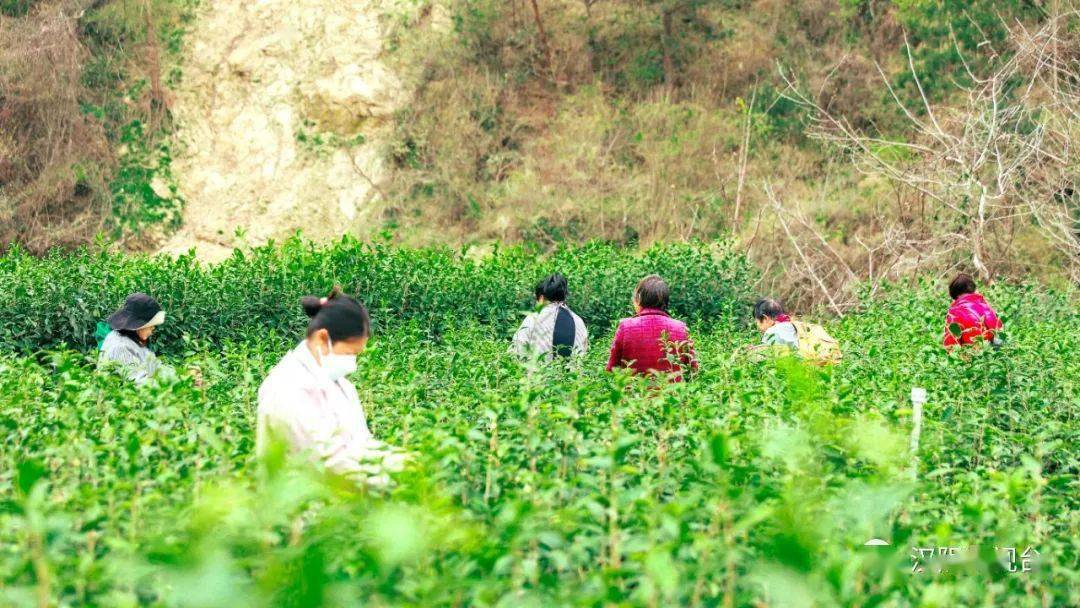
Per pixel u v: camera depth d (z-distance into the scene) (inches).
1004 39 845.8
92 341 471.5
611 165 979.9
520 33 1067.3
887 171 828.6
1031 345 352.2
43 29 964.0
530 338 348.2
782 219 763.4
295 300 509.7
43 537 110.9
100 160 960.3
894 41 1061.8
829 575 100.0
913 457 178.4
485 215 957.2
